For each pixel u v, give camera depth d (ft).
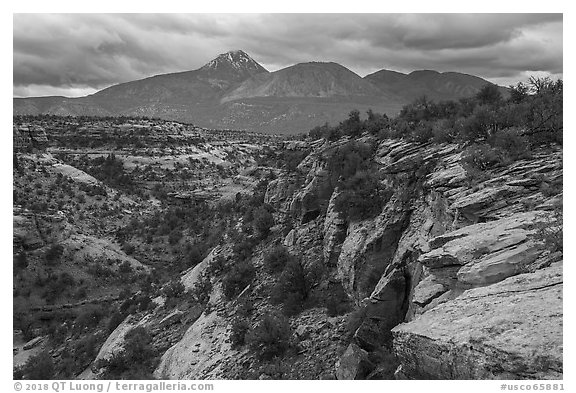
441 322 46.29
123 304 183.01
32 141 418.10
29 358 170.81
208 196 355.15
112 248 279.90
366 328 81.66
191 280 170.50
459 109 127.34
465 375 40.45
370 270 93.20
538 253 50.34
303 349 97.25
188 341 127.03
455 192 72.59
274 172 224.12
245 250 151.64
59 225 271.08
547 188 61.72
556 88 101.60
